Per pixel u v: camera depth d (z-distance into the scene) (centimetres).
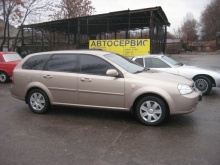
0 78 1312
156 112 570
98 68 617
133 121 611
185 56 3909
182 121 606
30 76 684
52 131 548
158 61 931
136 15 2117
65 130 554
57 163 403
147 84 568
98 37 3531
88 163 402
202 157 416
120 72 595
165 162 401
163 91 556
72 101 642
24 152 444
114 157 421
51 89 661
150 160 409
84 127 572
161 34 2616
